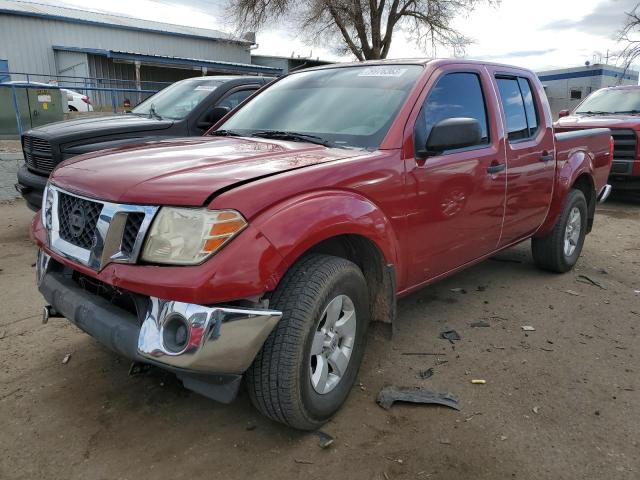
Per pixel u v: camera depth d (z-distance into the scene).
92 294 2.74
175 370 2.31
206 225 2.34
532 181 4.55
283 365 2.51
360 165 2.97
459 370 3.47
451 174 3.58
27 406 3.00
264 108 4.12
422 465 2.59
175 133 6.42
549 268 5.44
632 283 5.30
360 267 3.24
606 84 27.06
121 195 2.50
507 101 4.40
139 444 2.71
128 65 31.77
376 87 3.70
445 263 3.77
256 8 24.91
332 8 23.78
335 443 2.74
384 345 3.79
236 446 2.71
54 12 33.41
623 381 3.39
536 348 3.81
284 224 2.48
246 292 2.35
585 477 2.53
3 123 10.44
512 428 2.88
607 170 6.05
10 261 5.60
